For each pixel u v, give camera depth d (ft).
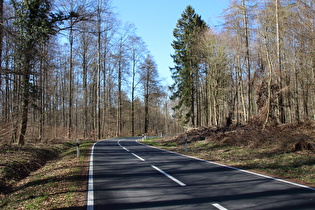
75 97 136.87
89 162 38.19
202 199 18.17
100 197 19.51
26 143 52.70
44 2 37.68
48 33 39.73
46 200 19.54
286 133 47.70
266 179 24.68
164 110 239.91
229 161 37.63
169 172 29.27
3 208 18.85
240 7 57.93
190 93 105.70
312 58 49.03
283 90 54.85
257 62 70.90
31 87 46.98
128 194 20.18
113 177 27.02
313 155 35.60
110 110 176.65
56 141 66.74
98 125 104.37
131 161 38.75
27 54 33.81
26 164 35.06
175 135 87.40
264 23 56.80
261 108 58.44
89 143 78.02
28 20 38.58
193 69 101.04
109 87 144.46
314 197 18.12
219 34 76.48
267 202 17.13
